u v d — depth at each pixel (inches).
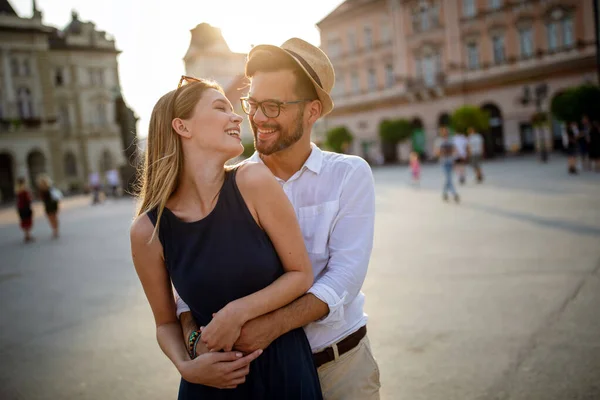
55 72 1914.4
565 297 165.8
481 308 164.4
